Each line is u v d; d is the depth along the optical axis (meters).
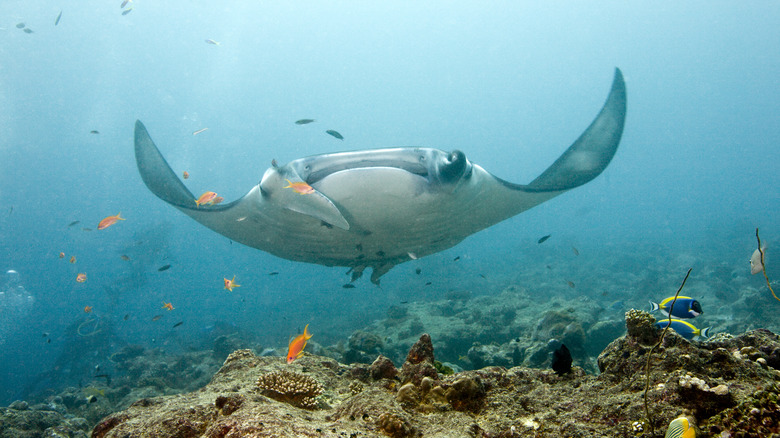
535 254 24.02
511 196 4.96
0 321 34.00
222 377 2.72
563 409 1.80
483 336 7.92
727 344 2.17
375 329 10.02
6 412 3.79
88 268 76.38
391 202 3.90
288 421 1.46
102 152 64.25
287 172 3.72
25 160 60.91
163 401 2.14
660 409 1.53
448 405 1.92
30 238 74.62
